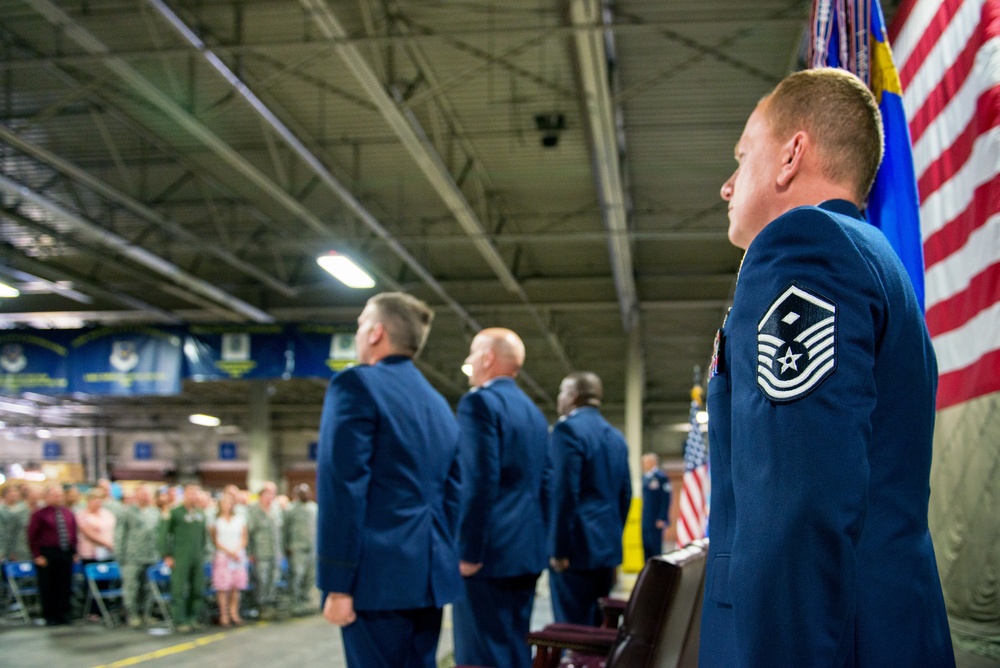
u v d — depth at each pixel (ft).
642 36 30.83
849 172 4.33
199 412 124.57
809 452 3.31
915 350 3.86
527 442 13.20
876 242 3.92
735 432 3.66
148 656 27.43
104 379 56.80
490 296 65.72
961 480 9.40
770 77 33.27
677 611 6.93
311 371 56.85
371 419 9.21
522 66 33.27
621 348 83.97
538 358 89.10
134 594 35.60
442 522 9.84
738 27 29.17
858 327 3.49
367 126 39.01
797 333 3.52
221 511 36.60
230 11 29.71
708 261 59.57
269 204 49.08
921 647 3.60
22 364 56.95
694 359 86.07
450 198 40.81
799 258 3.68
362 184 46.19
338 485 8.96
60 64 33.76
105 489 41.88
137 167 44.06
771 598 3.26
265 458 73.67
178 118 33.37
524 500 13.16
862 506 3.27
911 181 7.14
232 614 36.24
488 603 12.83
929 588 3.72
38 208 48.73
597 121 32.76
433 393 10.21
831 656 3.19
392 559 9.12
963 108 9.15
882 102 7.27
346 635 9.27
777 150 4.44
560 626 10.57
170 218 50.65
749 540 3.38
